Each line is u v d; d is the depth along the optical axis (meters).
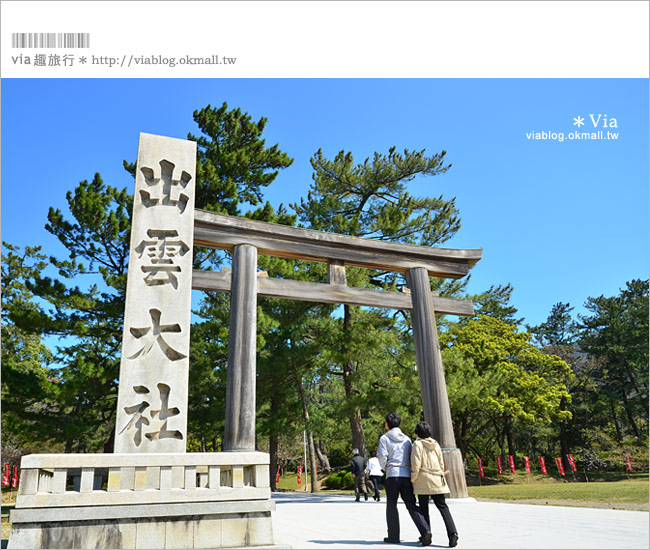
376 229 22.06
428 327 12.43
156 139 7.14
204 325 17.92
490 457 41.00
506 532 6.02
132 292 6.36
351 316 20.34
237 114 19.88
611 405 39.84
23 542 4.18
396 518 5.45
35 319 15.52
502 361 30.16
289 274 17.73
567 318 50.78
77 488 5.63
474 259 13.70
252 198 20.19
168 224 6.81
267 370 19.00
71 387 15.30
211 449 37.91
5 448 32.94
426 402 11.88
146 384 5.99
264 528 4.88
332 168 23.58
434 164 23.27
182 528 4.64
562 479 31.44
